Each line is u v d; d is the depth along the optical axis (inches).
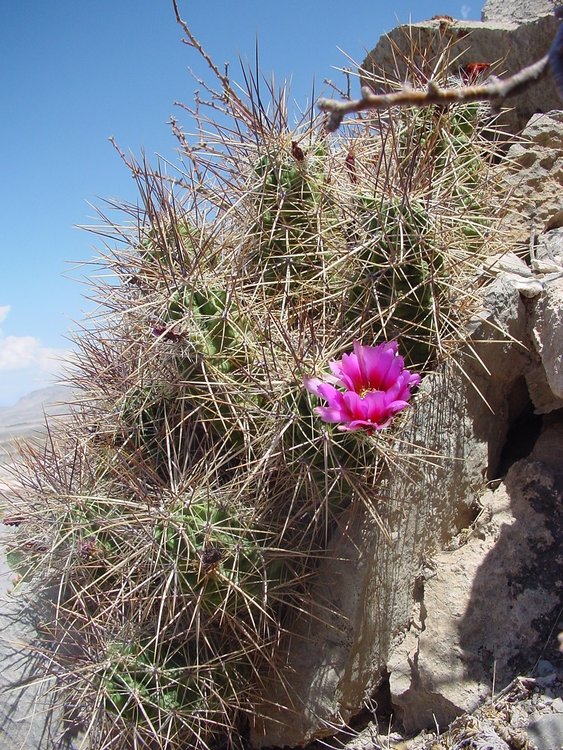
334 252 18.3
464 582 16.8
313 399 15.8
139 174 18.5
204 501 16.4
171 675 16.0
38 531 19.5
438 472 17.9
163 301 17.0
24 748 17.2
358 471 16.6
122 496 18.1
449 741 14.9
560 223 22.3
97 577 17.9
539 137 23.1
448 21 26.9
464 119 21.5
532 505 17.3
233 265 18.2
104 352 20.7
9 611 19.4
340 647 16.9
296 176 18.5
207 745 16.9
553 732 13.8
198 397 16.7
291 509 16.6
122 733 15.8
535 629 15.9
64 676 16.7
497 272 19.3
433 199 18.5
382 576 17.3
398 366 15.1
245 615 16.6
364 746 16.5
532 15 29.9
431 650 16.3
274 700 17.2
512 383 19.5
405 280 17.1
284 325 16.8
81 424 20.2
